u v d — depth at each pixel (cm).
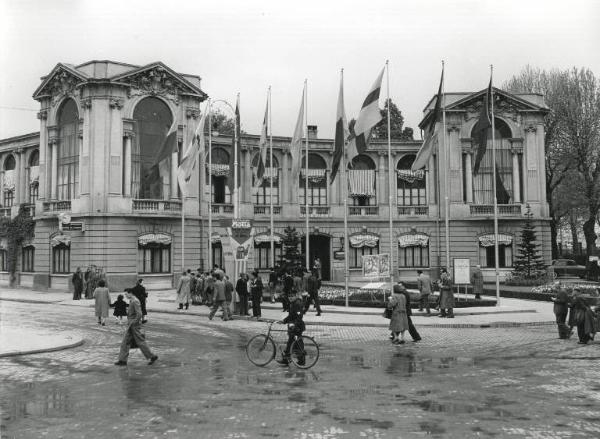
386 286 3609
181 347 2031
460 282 3475
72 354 1878
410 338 2273
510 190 5741
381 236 5966
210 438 986
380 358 1794
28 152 6297
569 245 9744
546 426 1053
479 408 1179
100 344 2109
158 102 5106
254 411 1157
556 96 6059
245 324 2747
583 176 5966
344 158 3472
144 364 1698
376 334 2381
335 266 5912
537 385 1398
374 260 3359
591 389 1355
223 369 1614
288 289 3159
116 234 4759
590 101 5906
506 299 3994
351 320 2766
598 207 5938
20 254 5719
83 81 4825
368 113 3231
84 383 1433
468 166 5694
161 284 4919
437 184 5784
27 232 5603
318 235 5988
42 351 1906
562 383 1422
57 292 4884
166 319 2984
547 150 6188
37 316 3122
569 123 5912
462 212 5656
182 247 4659
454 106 5644
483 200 5747
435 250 5872
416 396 1283
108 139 4819
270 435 999
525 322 2717
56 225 5103
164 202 4950
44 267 5184
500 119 5731
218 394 1307
